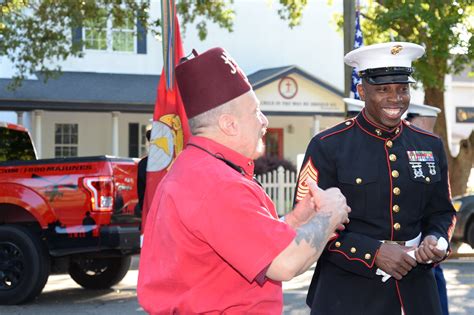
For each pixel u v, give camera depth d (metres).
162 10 5.80
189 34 23.64
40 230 8.95
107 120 23.09
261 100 22.31
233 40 24.34
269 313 2.70
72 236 8.48
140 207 7.71
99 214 8.45
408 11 12.74
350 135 4.02
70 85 21.58
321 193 2.69
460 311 8.22
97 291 9.72
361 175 3.91
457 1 12.98
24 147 10.26
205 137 2.77
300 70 22.53
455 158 15.91
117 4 16.03
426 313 3.89
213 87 2.74
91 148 22.94
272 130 24.81
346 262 3.86
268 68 24.44
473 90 29.25
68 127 22.69
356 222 3.94
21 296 8.60
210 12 16.33
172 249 2.65
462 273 11.19
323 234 2.59
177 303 2.64
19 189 8.68
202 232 2.57
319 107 22.88
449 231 4.02
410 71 3.90
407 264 3.72
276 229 2.55
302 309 8.38
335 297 3.92
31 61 16.94
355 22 12.38
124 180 8.73
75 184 8.52
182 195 2.64
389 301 3.86
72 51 16.97
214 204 2.57
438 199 4.08
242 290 2.65
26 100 20.12
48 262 8.67
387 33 15.88
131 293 9.54
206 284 2.64
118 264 9.70
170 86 5.86
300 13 16.84
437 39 13.05
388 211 3.91
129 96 21.42
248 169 2.81
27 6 16.41
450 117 27.33
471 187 21.25
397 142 4.00
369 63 3.90
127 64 23.27
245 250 2.53
